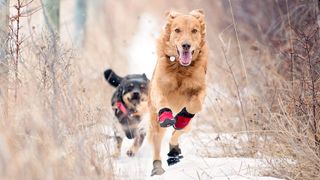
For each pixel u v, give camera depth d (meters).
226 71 15.73
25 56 11.06
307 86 11.64
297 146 10.66
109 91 17.11
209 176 10.46
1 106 9.46
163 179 10.42
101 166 9.26
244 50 19.00
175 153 12.18
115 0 39.34
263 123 12.60
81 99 10.83
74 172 8.47
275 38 16.94
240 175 10.42
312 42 12.76
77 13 28.06
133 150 13.49
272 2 19.12
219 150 13.05
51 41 11.09
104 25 33.19
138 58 29.05
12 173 7.57
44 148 8.30
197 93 11.51
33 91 9.21
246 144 12.51
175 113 11.90
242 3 21.31
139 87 14.21
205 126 15.91
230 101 15.18
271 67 15.34
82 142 8.84
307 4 14.94
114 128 12.41
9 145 8.09
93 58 20.31
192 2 27.91
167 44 11.41
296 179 10.36
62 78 10.42
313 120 11.05
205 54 11.58
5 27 11.11
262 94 14.41
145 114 13.88
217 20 23.72
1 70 10.50
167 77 11.34
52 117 8.87
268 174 10.73
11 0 13.13
